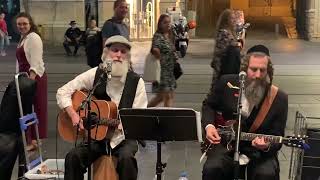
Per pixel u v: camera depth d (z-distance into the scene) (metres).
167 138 4.46
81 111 4.95
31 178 5.08
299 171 4.91
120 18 7.75
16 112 5.55
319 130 4.90
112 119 4.89
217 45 6.88
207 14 33.41
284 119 4.65
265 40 24.69
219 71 6.83
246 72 4.63
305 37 26.19
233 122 4.63
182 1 25.03
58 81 12.87
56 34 22.34
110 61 5.02
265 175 4.47
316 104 10.26
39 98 6.68
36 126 5.80
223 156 4.67
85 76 5.14
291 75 13.92
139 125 4.46
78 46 18.55
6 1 22.89
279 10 36.78
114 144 4.91
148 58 8.24
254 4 37.75
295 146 4.37
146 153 7.08
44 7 22.27
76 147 4.89
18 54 6.76
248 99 4.61
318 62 16.64
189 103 10.21
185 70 14.77
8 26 22.92
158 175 4.60
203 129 4.82
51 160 5.52
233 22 6.94
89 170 4.86
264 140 4.40
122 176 4.74
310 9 25.62
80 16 22.33
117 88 5.05
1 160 5.39
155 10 23.72
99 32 8.08
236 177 4.14
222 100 4.82
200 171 6.38
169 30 8.44
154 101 8.39
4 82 12.48
